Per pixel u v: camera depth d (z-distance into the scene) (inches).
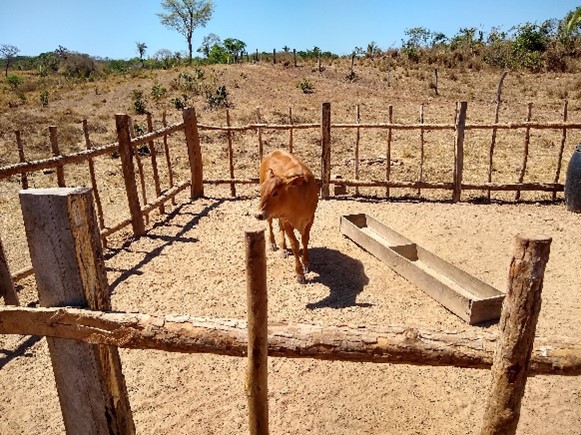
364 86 1015.0
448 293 202.1
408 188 375.6
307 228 230.5
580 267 243.0
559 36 1210.6
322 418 149.9
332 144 531.8
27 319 77.9
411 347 71.5
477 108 757.3
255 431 76.0
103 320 74.7
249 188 389.1
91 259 75.9
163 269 247.4
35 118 708.7
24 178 224.5
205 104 803.4
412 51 1269.7
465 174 410.3
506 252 263.4
